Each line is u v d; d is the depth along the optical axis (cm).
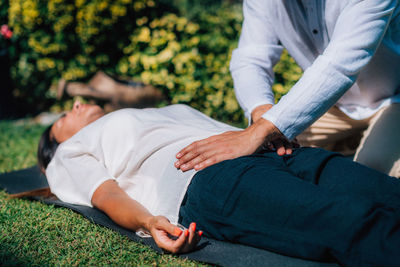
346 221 145
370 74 232
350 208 146
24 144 391
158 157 199
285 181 162
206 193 176
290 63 429
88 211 205
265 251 165
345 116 267
